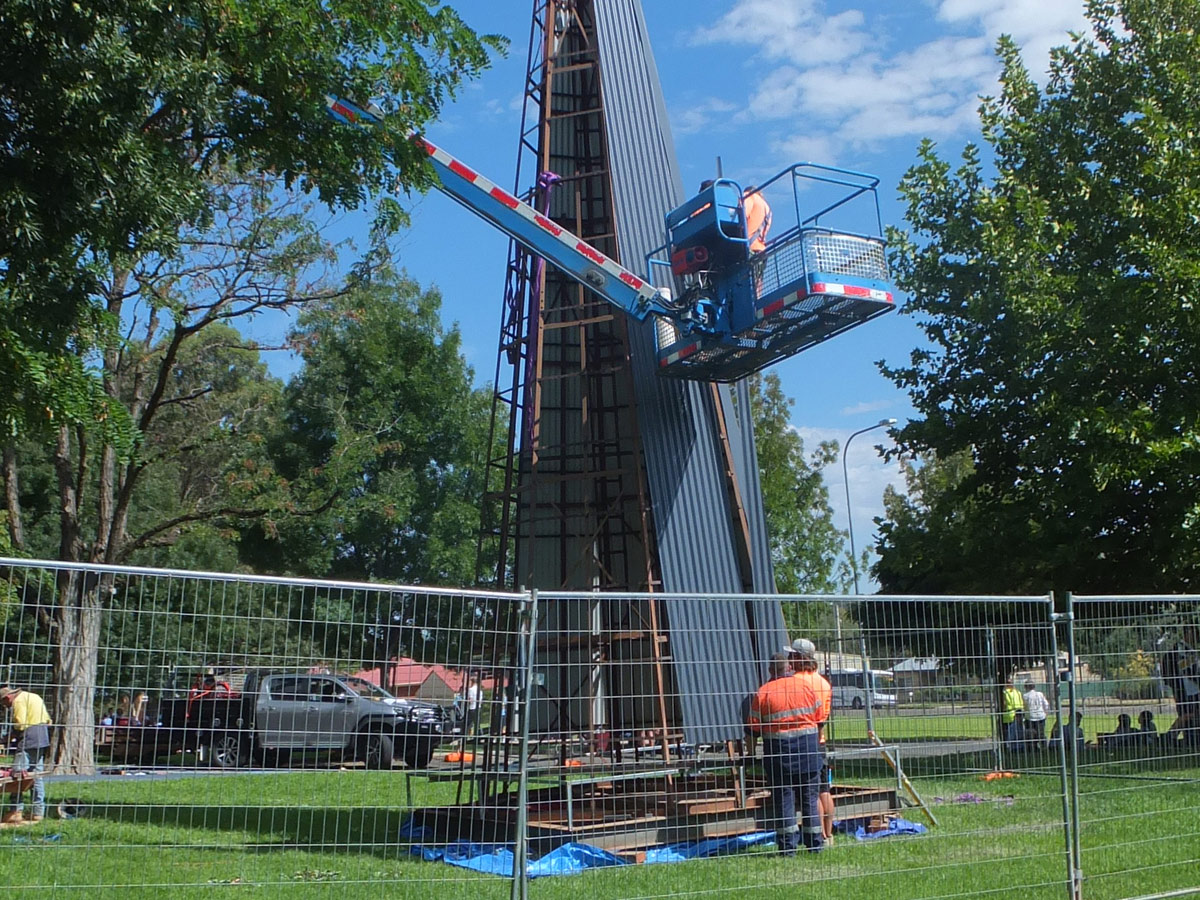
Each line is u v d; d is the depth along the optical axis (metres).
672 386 14.14
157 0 9.09
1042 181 21.78
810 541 53.88
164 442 36.62
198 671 5.39
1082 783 7.15
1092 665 7.33
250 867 5.71
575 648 13.09
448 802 10.21
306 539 42.53
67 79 8.39
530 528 14.09
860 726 7.43
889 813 9.73
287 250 21.48
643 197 14.66
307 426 47.50
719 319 12.85
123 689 5.20
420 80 12.41
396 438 48.41
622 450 14.83
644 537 13.68
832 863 7.16
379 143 12.11
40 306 8.57
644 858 8.09
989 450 21.89
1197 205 18.22
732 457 14.44
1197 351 17.97
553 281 15.08
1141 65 21.11
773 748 7.66
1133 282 18.61
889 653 7.04
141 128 9.48
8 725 5.04
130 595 5.26
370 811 6.16
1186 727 7.59
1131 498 19.41
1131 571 19.78
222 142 11.81
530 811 9.69
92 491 37.47
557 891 6.39
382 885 6.00
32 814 5.15
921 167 22.20
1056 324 19.23
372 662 5.83
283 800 5.81
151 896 5.40
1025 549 20.16
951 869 7.11
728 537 13.93
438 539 48.78
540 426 14.93
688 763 9.42
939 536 22.08
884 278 12.34
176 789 5.52
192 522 24.20
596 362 15.00
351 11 11.71
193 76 9.55
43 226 8.60
